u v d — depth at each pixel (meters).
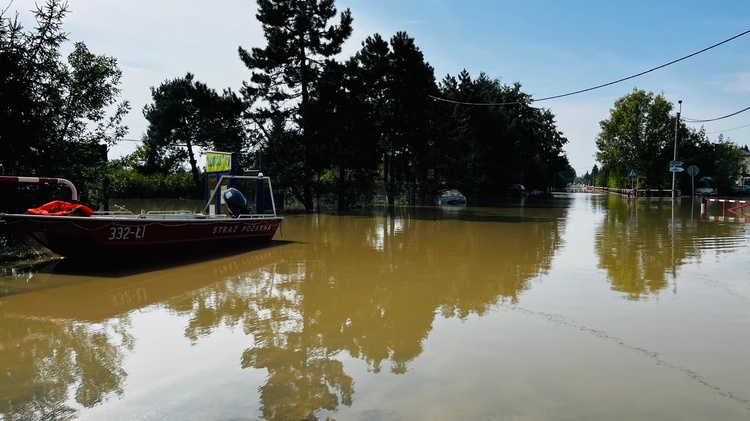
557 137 72.19
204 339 6.14
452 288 8.93
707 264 10.95
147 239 11.32
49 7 13.52
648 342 5.84
